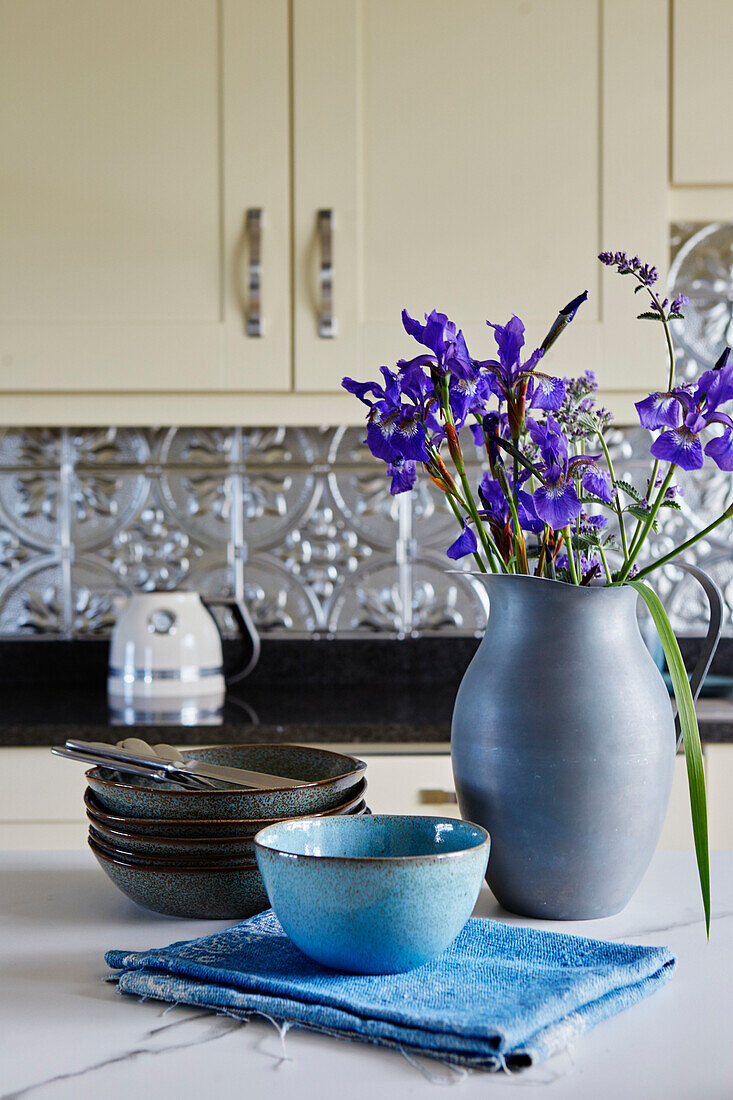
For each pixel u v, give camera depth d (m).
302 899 0.61
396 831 0.71
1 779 1.72
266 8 1.87
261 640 2.29
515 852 0.75
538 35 1.87
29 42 1.88
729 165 1.86
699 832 0.64
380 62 1.87
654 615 0.70
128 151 1.88
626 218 1.87
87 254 1.88
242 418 1.92
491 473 0.80
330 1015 0.56
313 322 1.88
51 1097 0.50
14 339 1.88
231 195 1.88
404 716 1.83
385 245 1.88
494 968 0.62
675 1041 0.56
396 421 0.75
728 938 0.72
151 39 1.88
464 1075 0.52
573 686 0.73
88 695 2.11
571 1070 0.53
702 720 1.73
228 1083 0.52
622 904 0.77
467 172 1.88
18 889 0.86
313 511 2.30
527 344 1.87
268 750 0.90
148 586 2.30
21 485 2.29
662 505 0.74
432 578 2.30
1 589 2.29
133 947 0.72
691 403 0.70
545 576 0.78
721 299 2.26
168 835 0.74
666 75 1.87
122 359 1.88
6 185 1.88
